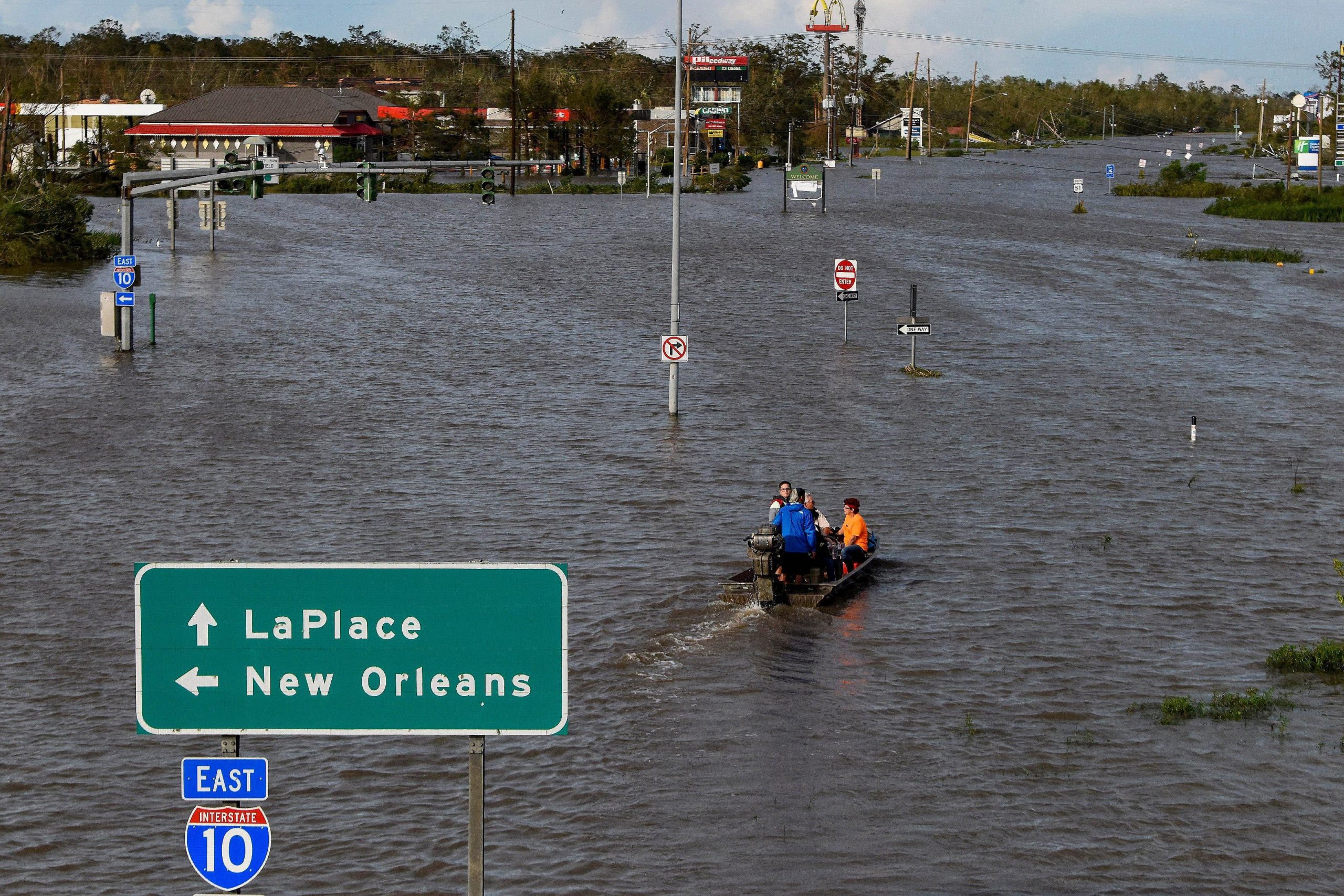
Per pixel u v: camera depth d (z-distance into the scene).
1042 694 23.91
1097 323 70.44
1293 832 19.00
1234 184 183.38
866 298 76.94
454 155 190.00
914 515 35.91
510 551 32.03
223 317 68.00
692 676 24.47
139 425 45.03
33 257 90.38
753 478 39.31
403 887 17.64
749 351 60.78
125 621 27.30
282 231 112.06
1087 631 27.20
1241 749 21.67
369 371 55.12
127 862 18.31
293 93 178.62
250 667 11.01
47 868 18.12
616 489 37.78
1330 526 35.28
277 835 18.95
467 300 75.56
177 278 83.12
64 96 169.62
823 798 19.91
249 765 11.26
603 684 24.08
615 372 55.66
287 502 36.16
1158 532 34.47
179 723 11.04
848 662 25.25
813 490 38.16
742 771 20.78
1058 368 58.12
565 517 34.97
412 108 194.62
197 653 11.00
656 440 43.88
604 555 31.75
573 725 22.42
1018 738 22.05
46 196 93.06
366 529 33.81
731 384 53.25
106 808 19.78
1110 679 24.67
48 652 25.62
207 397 49.59
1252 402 51.97
